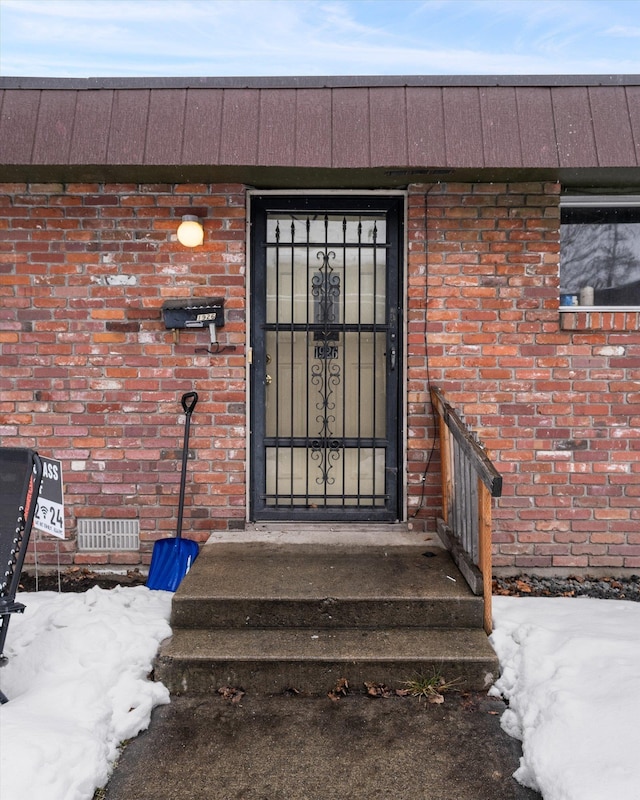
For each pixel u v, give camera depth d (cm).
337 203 419
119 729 255
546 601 358
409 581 336
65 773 217
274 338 428
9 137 360
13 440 410
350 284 426
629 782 206
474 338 404
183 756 248
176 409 409
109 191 404
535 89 368
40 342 407
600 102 365
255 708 280
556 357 404
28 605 349
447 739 258
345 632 315
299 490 430
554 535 405
